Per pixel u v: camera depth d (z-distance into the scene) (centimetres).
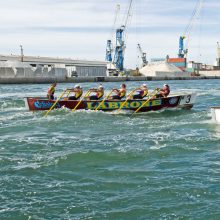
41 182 1266
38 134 2094
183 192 1162
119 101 2886
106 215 1029
